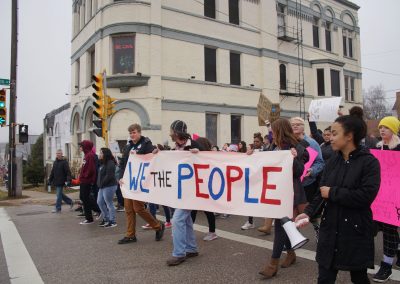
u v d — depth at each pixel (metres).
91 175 8.78
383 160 4.66
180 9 18.34
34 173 23.88
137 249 6.16
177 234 5.28
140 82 16.91
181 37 18.28
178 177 5.57
